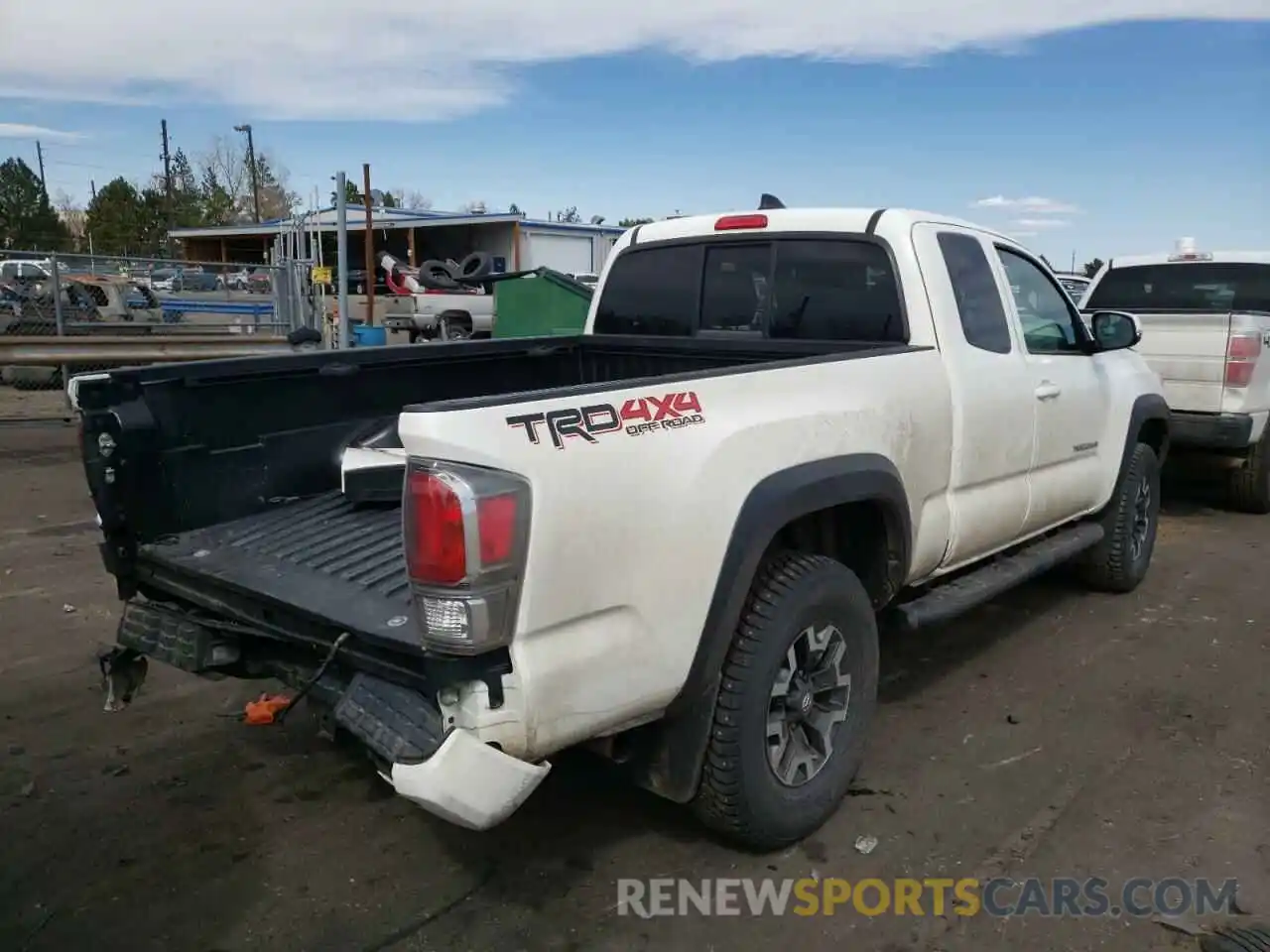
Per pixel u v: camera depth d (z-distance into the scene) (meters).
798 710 3.35
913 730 4.36
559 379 5.21
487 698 2.52
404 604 2.84
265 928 3.02
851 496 3.42
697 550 2.92
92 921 3.04
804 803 3.38
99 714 4.44
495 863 3.36
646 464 2.80
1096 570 6.11
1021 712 4.54
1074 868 3.33
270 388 3.91
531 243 27.94
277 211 64.62
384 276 21.69
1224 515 8.69
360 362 4.21
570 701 2.66
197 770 3.97
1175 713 4.53
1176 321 8.06
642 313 5.20
